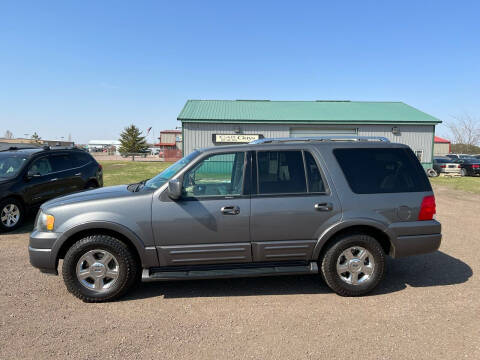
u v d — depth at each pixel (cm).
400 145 411
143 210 364
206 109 2447
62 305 363
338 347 283
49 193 775
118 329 313
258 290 404
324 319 332
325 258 383
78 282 365
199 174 383
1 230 679
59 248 362
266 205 373
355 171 394
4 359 266
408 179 399
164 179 396
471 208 993
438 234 395
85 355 272
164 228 364
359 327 317
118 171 2177
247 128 2219
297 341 293
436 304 366
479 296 387
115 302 371
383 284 423
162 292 398
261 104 2688
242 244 373
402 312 347
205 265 378
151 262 368
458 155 2858
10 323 323
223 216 368
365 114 2392
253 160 386
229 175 387
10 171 721
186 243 368
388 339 296
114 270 370
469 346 285
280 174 386
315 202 378
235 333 306
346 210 380
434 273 461
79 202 369
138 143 6650
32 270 468
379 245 385
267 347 283
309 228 378
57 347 283
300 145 397
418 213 392
